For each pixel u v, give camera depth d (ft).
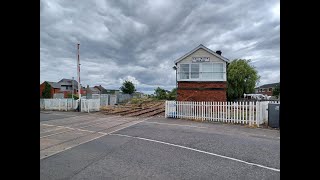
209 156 19.53
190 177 14.58
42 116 61.62
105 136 29.84
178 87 66.18
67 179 14.21
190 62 65.77
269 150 21.42
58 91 230.27
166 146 23.43
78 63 87.92
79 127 39.29
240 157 19.13
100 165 17.12
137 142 25.57
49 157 19.48
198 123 43.65
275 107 36.83
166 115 54.95
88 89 256.32
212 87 64.18
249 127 37.68
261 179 14.16
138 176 14.78
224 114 45.24
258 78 116.47
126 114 65.57
